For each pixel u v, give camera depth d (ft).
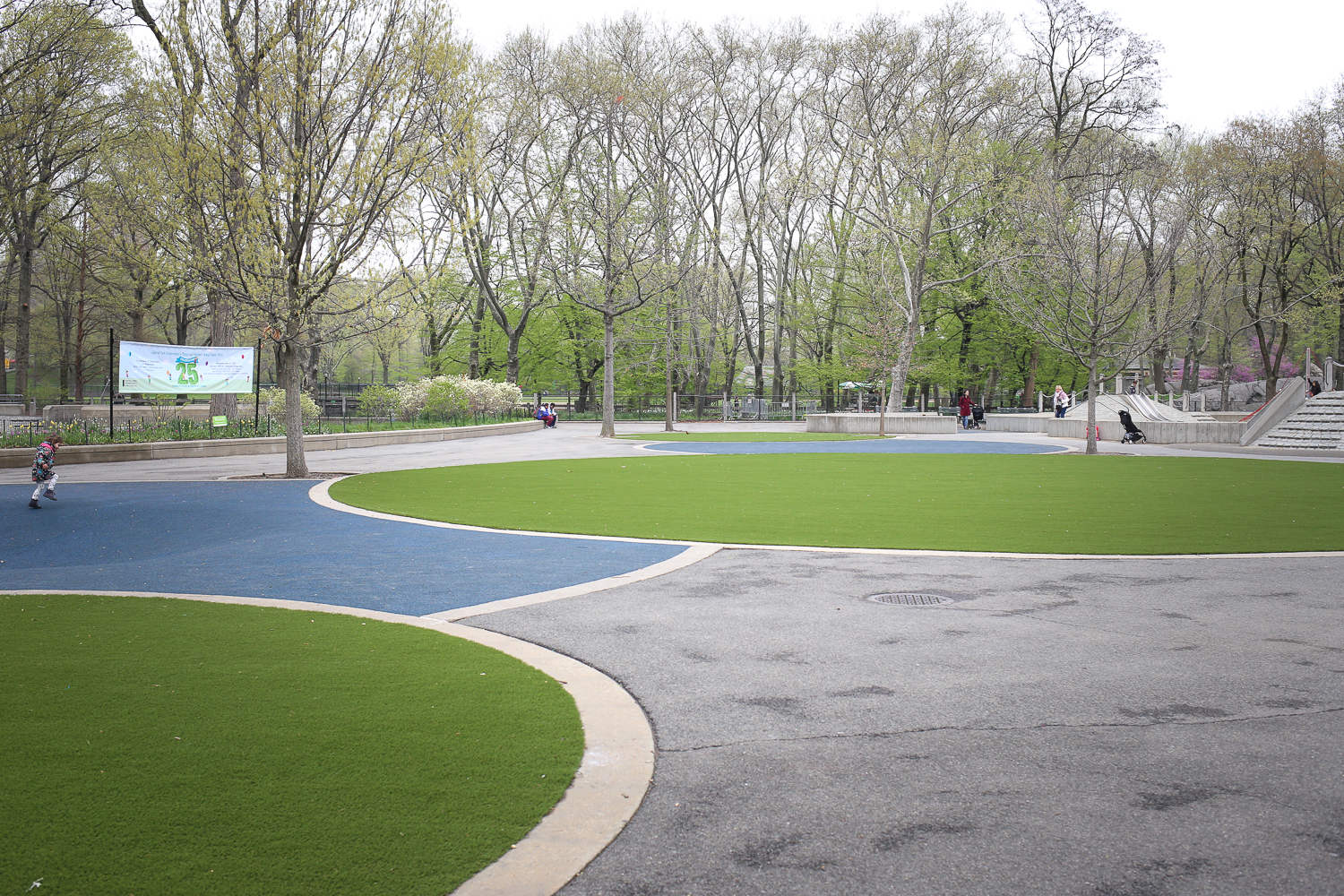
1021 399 204.13
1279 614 25.99
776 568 33.27
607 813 13.52
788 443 118.73
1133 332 123.85
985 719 17.58
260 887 11.25
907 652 22.26
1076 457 91.61
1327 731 16.90
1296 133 142.10
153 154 71.92
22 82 111.14
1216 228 159.12
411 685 19.33
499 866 11.92
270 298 64.23
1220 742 16.39
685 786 14.62
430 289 70.90
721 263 195.62
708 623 25.26
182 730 16.55
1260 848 12.54
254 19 65.57
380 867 11.79
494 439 125.70
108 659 21.21
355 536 41.24
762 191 181.98
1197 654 21.99
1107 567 33.12
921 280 147.33
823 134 173.06
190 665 20.79
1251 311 172.55
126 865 11.73
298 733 16.47
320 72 65.00
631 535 41.11
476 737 16.37
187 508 50.98
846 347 173.88
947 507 50.72
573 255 148.97
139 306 146.10
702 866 12.10
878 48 147.33
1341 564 33.45
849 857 12.32
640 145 165.89
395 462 83.66
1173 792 14.33
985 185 136.05
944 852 12.46
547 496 56.18
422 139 66.95
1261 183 145.79
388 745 15.94
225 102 63.62
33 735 16.25
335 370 274.98
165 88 65.16
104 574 33.09
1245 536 40.19
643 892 11.43
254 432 100.53
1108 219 137.28
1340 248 159.84
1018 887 11.53
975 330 175.94
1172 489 59.88
